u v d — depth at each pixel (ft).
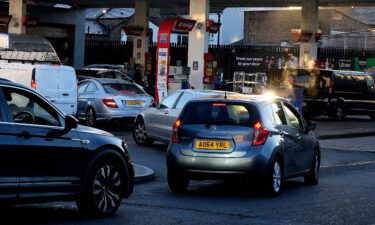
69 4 213.25
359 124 135.85
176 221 40.52
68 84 96.07
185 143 51.42
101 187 40.83
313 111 139.85
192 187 57.47
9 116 36.19
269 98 54.24
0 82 36.60
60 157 38.29
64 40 217.77
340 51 195.62
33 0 202.80
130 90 104.12
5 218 39.83
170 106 79.46
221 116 51.21
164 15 334.85
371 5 176.14
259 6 191.93
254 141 50.29
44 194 37.50
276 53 192.65
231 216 42.83
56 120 38.88
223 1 187.83
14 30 161.99
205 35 126.41
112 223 39.32
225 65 200.44
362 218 43.60
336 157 87.40
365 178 67.36
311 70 140.46
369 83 145.59
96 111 101.91
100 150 40.75
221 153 50.29
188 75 127.03
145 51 192.54
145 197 50.62
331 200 51.29
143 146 85.76
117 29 318.65
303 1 172.24
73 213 42.47
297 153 56.08
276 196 52.08
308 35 169.58
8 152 35.53
